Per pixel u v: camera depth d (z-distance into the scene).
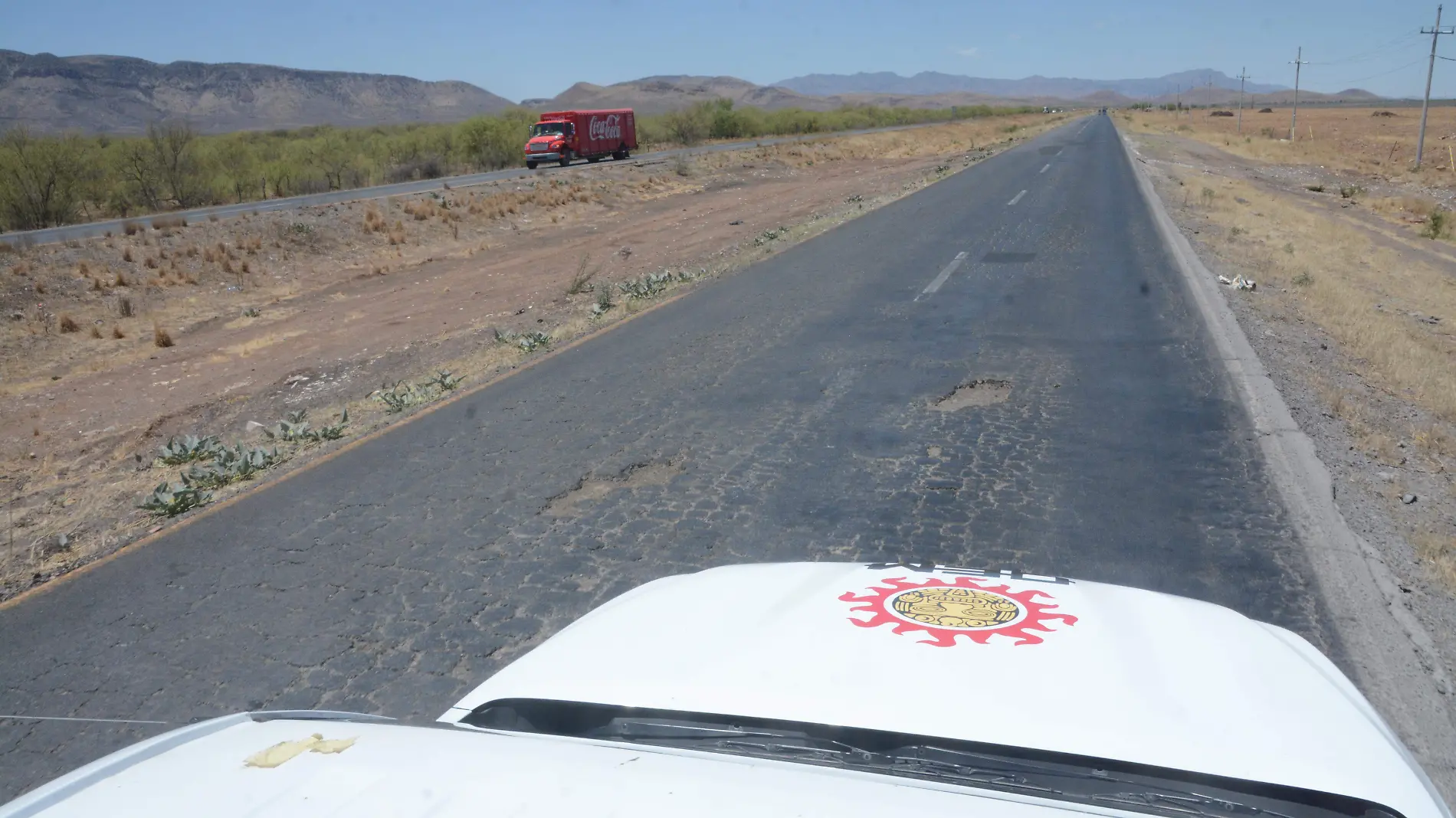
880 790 1.67
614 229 34.50
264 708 4.72
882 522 6.74
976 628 2.37
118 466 12.98
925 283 16.09
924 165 49.81
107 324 22.59
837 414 9.34
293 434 10.29
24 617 5.77
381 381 15.50
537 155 53.44
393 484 7.86
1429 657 4.79
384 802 1.65
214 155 49.19
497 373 11.55
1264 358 10.84
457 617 5.59
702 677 2.18
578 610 5.64
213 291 25.59
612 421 9.35
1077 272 16.62
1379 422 9.17
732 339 12.63
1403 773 1.90
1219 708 2.01
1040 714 1.96
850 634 2.34
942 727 1.93
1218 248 19.69
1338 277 19.91
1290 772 1.83
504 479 7.91
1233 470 7.47
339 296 25.75
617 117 58.22
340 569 6.30
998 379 10.33
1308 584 5.59
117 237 27.91
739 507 7.12
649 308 15.09
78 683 5.02
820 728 1.99
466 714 2.29
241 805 1.66
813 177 51.16
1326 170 57.16
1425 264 25.64
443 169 54.28
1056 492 7.16
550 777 1.72
